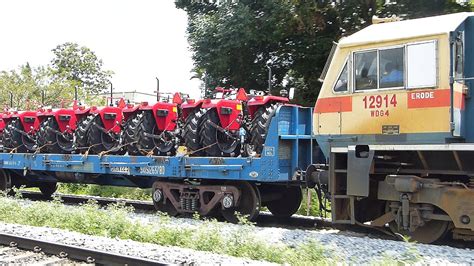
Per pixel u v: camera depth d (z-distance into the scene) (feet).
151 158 42.65
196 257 24.49
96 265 24.50
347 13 65.57
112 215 34.99
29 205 40.32
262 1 66.74
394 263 21.93
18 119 55.26
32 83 114.01
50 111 52.24
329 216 44.14
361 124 32.09
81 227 33.71
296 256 25.12
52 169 50.24
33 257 25.43
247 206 39.22
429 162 30.91
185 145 41.73
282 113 37.52
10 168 54.60
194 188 40.78
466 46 30.60
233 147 39.81
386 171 32.09
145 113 44.14
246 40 66.28
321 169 35.91
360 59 32.53
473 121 30.09
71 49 191.52
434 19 31.24
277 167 36.68
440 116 29.09
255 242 27.12
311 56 67.26
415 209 30.17
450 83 28.58
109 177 49.70
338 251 26.22
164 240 29.71
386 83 31.24
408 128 30.19
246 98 40.60
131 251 25.85
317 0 65.36
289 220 42.68
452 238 33.58
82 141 48.83
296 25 65.72
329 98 33.63
